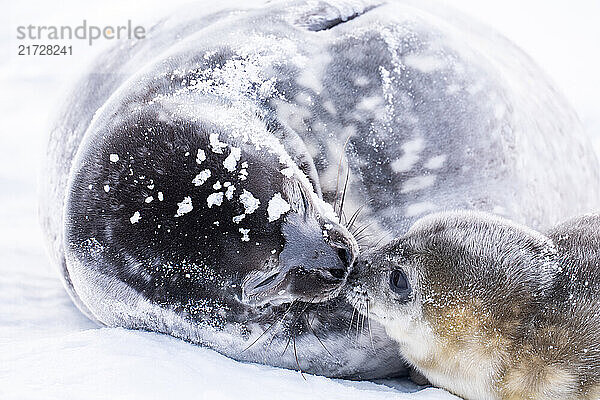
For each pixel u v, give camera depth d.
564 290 14.99
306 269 13.72
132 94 14.79
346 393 13.38
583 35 39.06
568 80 33.91
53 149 19.19
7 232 23.41
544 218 18.05
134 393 11.95
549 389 14.63
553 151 18.92
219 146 13.60
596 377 14.24
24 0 44.44
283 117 15.37
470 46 17.73
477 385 15.46
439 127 16.22
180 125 13.79
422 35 16.95
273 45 16.02
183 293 13.83
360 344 15.48
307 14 17.14
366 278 15.73
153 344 13.93
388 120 16.02
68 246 14.08
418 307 15.73
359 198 15.88
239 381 13.12
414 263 15.88
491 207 16.73
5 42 39.38
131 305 14.12
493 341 15.20
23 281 20.16
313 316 14.92
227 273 13.57
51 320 17.84
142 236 13.53
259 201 13.48
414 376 16.61
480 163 16.48
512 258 15.57
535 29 39.56
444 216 16.27
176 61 15.39
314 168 15.15
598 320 14.48
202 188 13.37
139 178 13.52
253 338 14.52
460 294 15.50
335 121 15.80
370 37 16.58
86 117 18.11
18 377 12.24
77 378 12.29
